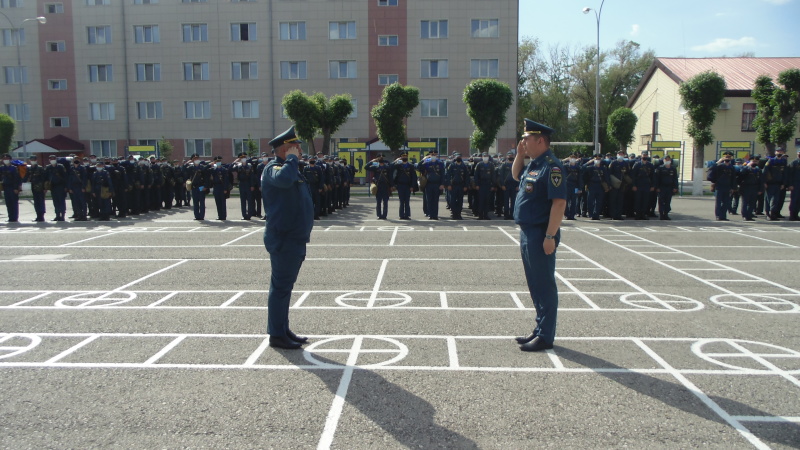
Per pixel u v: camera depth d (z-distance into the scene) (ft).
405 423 13.23
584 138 193.16
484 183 58.03
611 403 14.26
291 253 18.07
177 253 38.06
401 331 20.34
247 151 141.08
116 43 141.59
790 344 18.81
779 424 13.19
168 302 24.75
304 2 136.98
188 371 16.53
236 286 27.94
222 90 140.46
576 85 194.39
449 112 137.39
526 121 18.28
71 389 15.28
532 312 22.91
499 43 135.64
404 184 58.49
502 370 16.52
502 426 13.06
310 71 138.51
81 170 59.36
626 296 25.58
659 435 12.64
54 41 143.74
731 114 120.26
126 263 34.37
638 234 46.78
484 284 28.12
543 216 17.94
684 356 17.66
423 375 16.15
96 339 19.57
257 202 61.57
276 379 15.90
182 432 12.85
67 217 63.93
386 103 114.52
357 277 29.84
